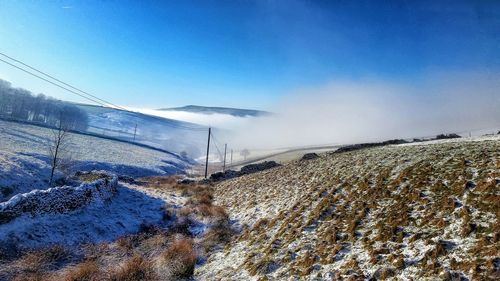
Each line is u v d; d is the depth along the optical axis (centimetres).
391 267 1115
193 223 2536
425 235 1228
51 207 2127
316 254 1391
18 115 15088
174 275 1524
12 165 3198
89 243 1992
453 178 1605
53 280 1428
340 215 1711
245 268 1496
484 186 1394
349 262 1234
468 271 956
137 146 11544
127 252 1906
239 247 1847
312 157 4488
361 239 1397
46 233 1928
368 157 2783
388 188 1811
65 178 3603
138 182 4603
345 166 2709
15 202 1897
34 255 1647
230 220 2498
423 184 1672
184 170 9262
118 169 6103
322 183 2412
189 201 3284
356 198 1858
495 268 917
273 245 1630
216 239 2081
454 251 1070
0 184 2706
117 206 2770
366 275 1125
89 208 2453
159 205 3059
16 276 1466
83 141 8462
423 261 1074
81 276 1441
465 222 1197
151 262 1639
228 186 4022
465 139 2877
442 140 3212
